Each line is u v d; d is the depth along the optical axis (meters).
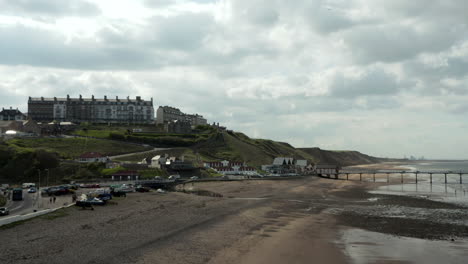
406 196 92.06
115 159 150.38
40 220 48.75
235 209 64.62
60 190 77.75
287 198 85.50
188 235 43.56
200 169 148.38
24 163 107.88
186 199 77.06
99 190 81.12
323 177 166.62
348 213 63.84
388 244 42.34
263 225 51.47
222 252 37.25
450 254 38.62
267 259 35.66
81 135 189.00
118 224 48.03
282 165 186.75
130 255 34.81
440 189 113.69
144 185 104.69
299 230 48.88
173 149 189.50
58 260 32.41
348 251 39.34
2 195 73.25
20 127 173.62
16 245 36.50
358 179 162.75
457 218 59.41
